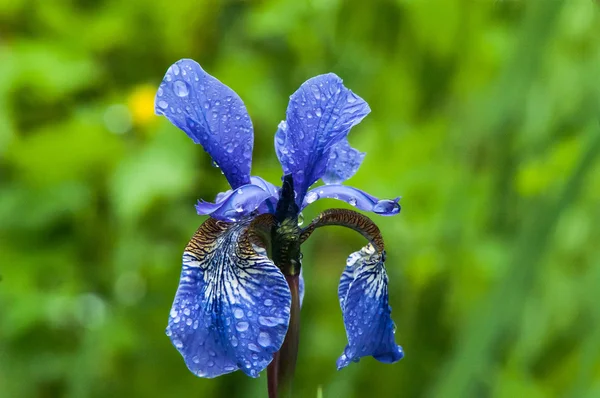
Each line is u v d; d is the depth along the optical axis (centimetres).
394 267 69
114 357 68
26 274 68
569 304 68
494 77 69
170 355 69
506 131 67
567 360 69
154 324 69
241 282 48
